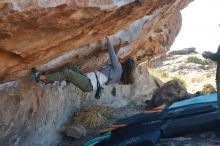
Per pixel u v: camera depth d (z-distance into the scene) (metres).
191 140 6.66
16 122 6.05
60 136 8.22
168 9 7.18
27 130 6.54
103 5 4.17
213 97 7.48
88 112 9.04
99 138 7.00
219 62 5.60
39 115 6.89
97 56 6.80
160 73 16.56
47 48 4.62
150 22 7.23
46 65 5.48
